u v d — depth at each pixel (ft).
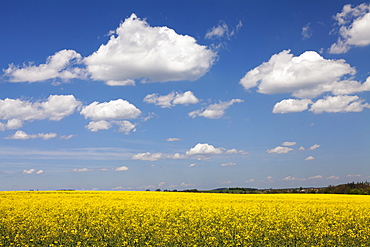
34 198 104.58
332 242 50.16
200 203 92.73
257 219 65.05
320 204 96.99
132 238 51.47
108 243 49.44
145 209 77.66
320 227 59.62
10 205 82.89
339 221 66.13
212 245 47.96
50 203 88.17
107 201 95.71
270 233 54.85
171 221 64.69
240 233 53.78
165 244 49.06
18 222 61.21
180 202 94.99
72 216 66.69
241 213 71.56
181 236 51.21
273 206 87.51
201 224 60.39
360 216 70.85
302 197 129.80
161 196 120.67
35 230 55.62
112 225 57.98
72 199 102.06
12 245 48.37
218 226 59.36
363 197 132.67
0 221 60.64
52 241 50.16
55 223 59.47
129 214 70.54
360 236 53.11
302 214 71.82
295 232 53.98
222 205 87.71
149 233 54.49
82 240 50.62
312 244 49.16
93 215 70.49
